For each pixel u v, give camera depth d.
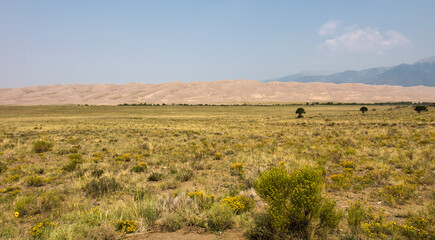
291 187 4.40
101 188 7.82
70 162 11.77
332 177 7.86
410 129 22.45
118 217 5.25
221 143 19.14
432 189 6.86
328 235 4.25
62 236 4.29
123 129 33.69
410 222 4.49
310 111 87.81
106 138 24.00
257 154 13.36
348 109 94.56
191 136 24.34
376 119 38.09
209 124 43.41
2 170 10.96
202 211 5.41
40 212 6.08
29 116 78.75
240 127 35.78
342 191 6.96
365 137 18.66
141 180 9.40
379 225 4.45
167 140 21.84
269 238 4.21
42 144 16.94
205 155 14.19
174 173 10.31
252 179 7.68
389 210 5.50
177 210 5.32
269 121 47.75
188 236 4.45
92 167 11.66
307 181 4.27
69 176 10.12
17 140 22.05
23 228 5.13
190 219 4.99
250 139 20.62
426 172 8.61
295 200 4.21
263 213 4.82
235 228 4.71
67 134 27.45
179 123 46.72
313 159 11.73
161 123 47.16
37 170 10.98
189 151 15.62
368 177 8.20
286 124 38.84
